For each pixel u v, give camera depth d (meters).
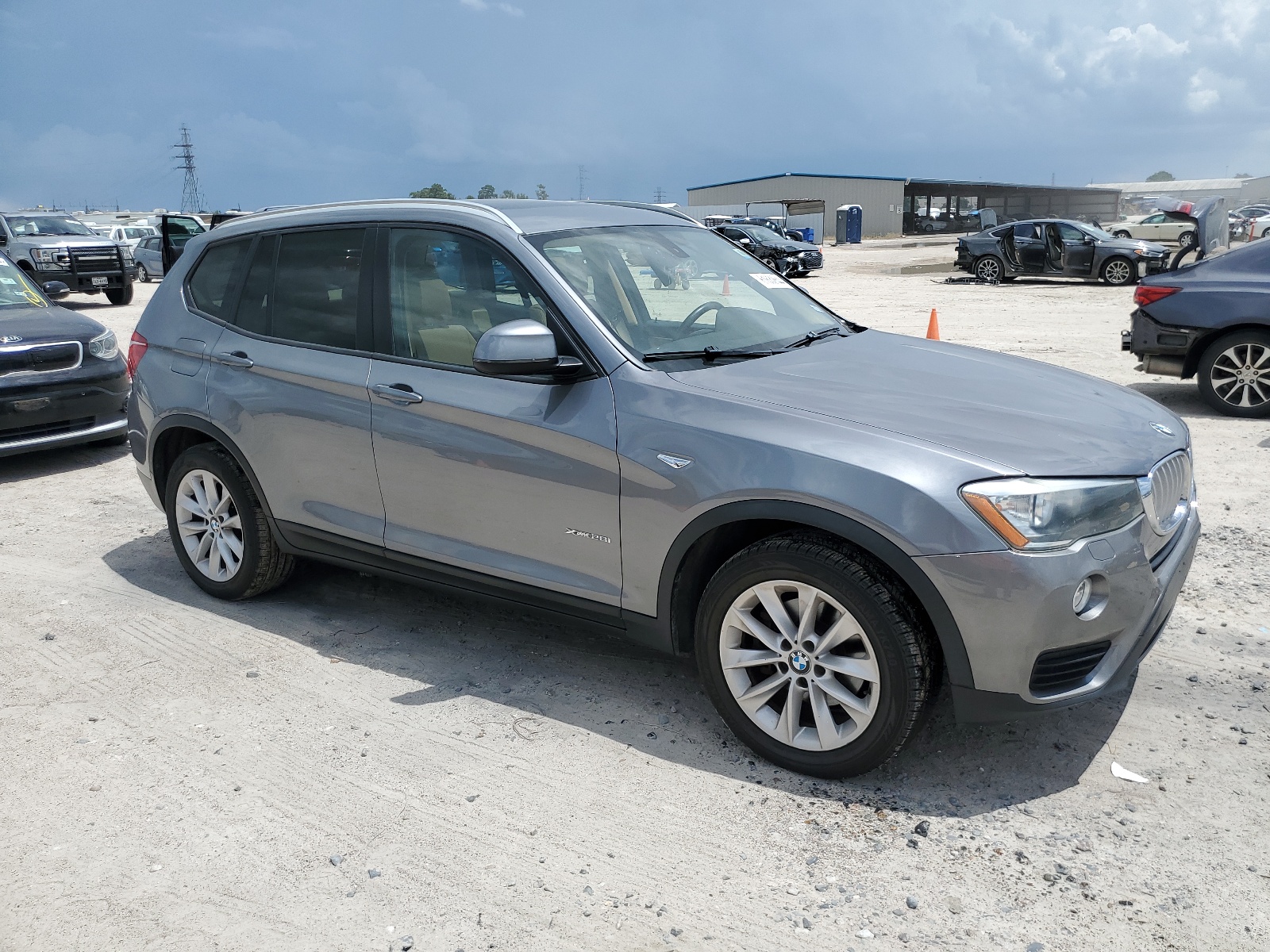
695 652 3.38
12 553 5.62
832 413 3.12
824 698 3.15
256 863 2.85
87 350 7.61
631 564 3.38
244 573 4.64
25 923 2.62
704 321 3.79
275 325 4.38
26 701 3.86
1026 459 2.91
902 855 2.81
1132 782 3.13
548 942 2.51
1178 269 8.48
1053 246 23.66
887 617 2.92
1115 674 3.03
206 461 4.60
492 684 3.91
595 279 3.69
